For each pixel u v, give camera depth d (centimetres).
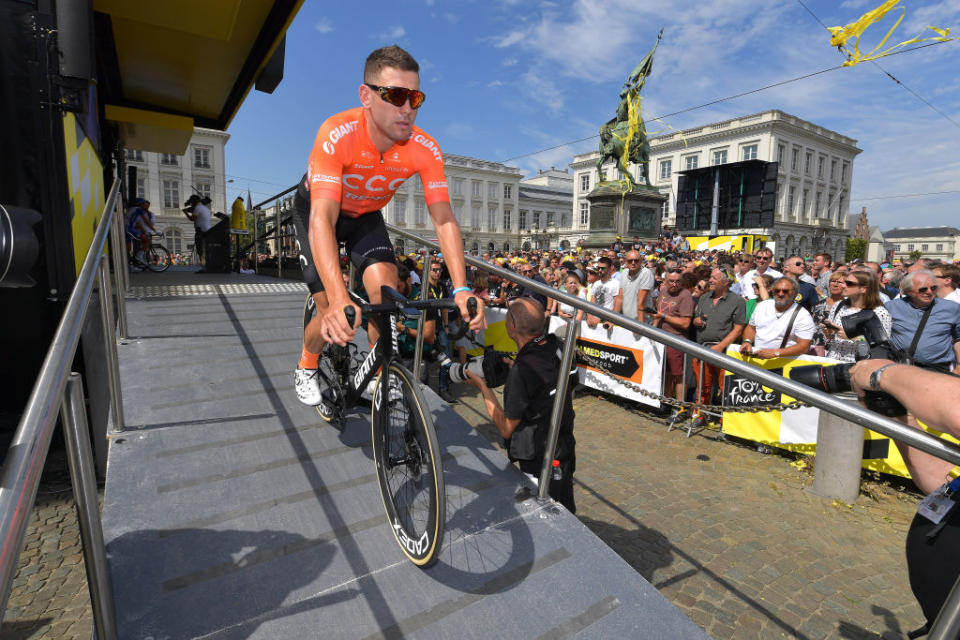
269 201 914
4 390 301
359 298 191
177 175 4344
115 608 147
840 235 6228
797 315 452
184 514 189
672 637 151
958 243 8869
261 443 240
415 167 208
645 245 1927
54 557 254
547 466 210
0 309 294
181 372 313
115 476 207
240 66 608
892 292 757
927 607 106
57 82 287
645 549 308
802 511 354
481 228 6700
